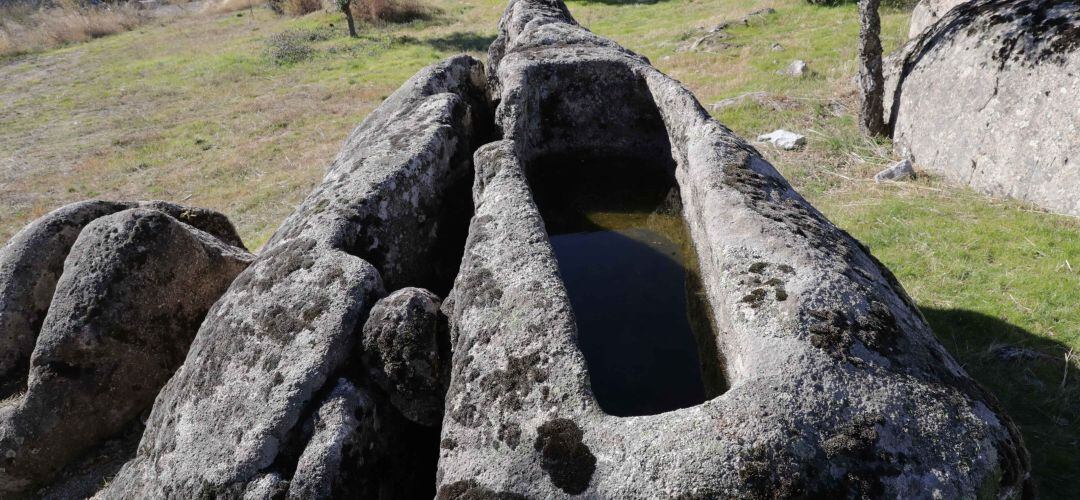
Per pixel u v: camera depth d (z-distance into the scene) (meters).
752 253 2.16
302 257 2.62
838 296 1.93
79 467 3.66
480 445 1.86
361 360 2.33
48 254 3.99
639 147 4.38
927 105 6.32
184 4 25.47
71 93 14.82
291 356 2.26
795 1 13.49
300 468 2.05
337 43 16.50
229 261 4.12
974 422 1.74
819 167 6.47
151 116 12.83
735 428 1.63
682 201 3.51
